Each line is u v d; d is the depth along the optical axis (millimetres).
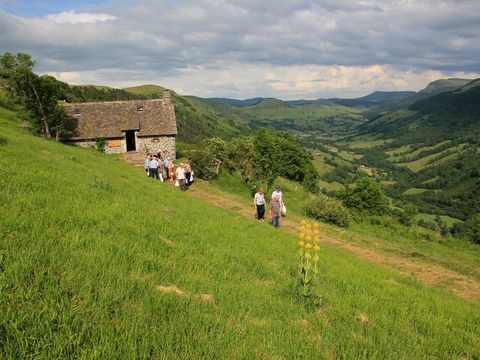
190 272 7332
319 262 12070
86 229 7734
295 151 73125
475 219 38344
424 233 32812
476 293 14523
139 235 8609
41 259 5406
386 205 61781
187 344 4398
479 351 6453
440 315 8406
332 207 31375
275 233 16844
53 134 42562
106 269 5816
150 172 28984
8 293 4328
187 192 28281
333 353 5383
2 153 14203
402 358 5516
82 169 18375
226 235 12305
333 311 7227
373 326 6723
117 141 45469
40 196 9117
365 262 15484
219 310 5801
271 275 9039
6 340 3633
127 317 4586
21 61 44875
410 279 13391
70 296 4742
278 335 5379
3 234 6004
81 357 3621
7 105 49938
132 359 3828
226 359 4332
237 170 44750
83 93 151375
